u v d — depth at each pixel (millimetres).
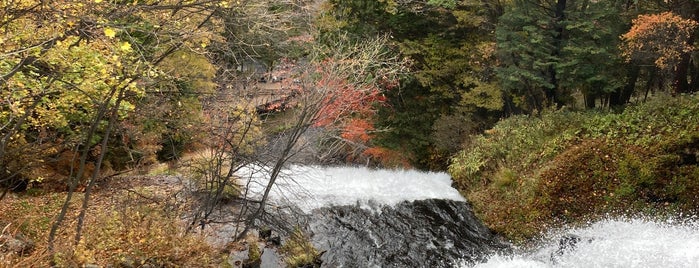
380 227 10930
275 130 9688
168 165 13039
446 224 11180
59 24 5285
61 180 10961
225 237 9266
